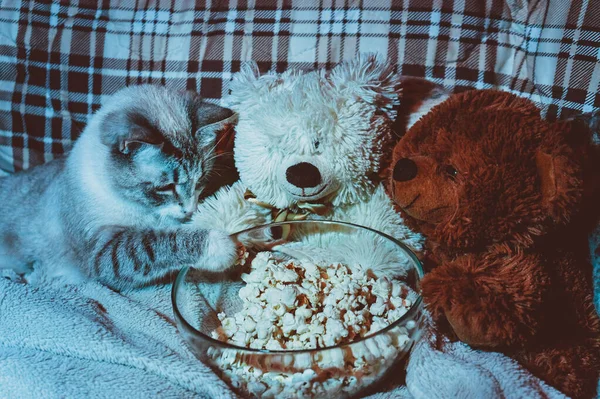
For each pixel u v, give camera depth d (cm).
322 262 112
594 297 99
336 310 96
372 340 86
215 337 100
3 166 167
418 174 93
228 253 112
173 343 106
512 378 90
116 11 155
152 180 126
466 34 139
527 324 88
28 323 105
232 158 132
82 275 132
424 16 140
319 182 108
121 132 122
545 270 91
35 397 91
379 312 100
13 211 144
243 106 117
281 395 89
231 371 91
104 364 99
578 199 85
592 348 99
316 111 106
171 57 154
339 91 110
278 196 118
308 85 110
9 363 97
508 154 87
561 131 91
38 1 156
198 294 111
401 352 92
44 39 157
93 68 157
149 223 131
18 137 164
